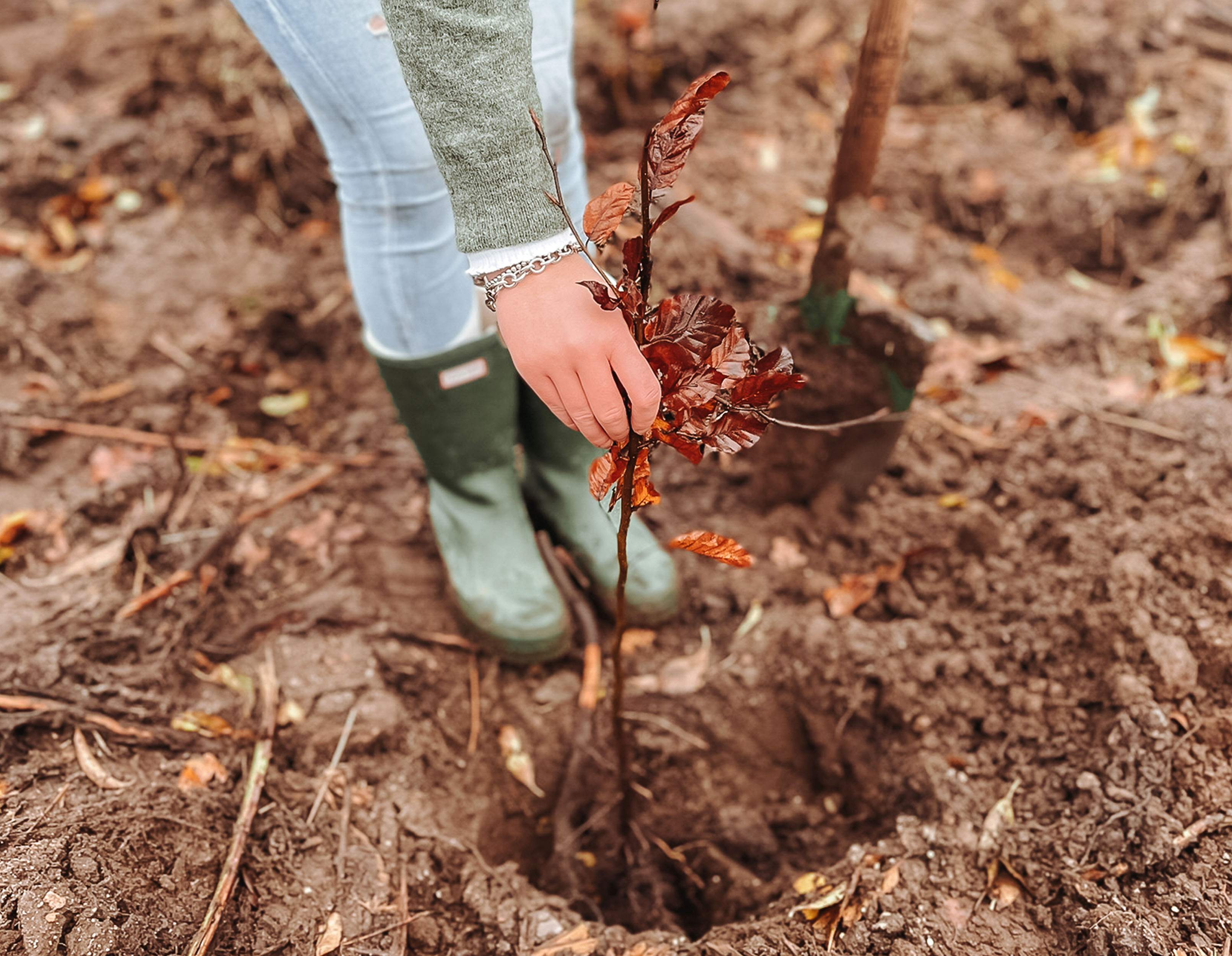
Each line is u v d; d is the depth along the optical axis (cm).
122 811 115
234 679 139
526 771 142
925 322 201
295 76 107
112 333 199
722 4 255
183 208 229
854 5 262
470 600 144
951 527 156
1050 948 109
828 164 235
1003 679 136
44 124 244
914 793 129
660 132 76
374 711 136
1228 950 104
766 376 84
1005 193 224
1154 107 240
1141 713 123
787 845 138
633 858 137
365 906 114
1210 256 206
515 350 82
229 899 110
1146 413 168
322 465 178
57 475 170
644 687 149
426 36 74
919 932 110
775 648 150
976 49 250
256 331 203
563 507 153
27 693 128
